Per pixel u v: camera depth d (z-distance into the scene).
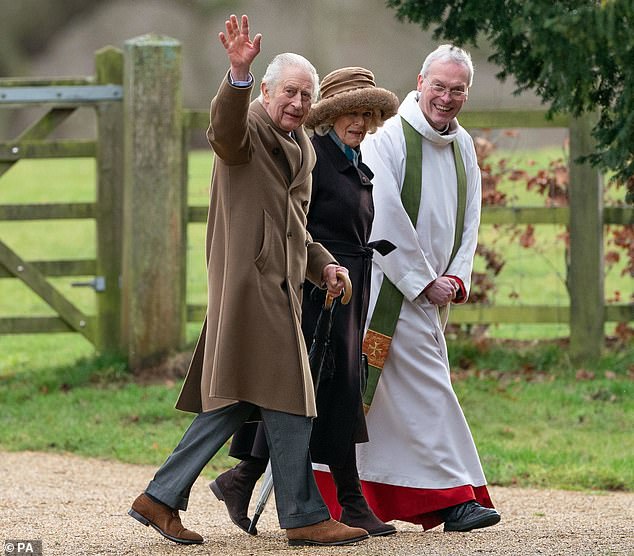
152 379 35.66
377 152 21.59
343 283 18.72
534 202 43.56
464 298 21.91
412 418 21.14
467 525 20.47
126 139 35.59
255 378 18.19
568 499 25.75
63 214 36.41
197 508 24.70
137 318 35.81
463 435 21.39
